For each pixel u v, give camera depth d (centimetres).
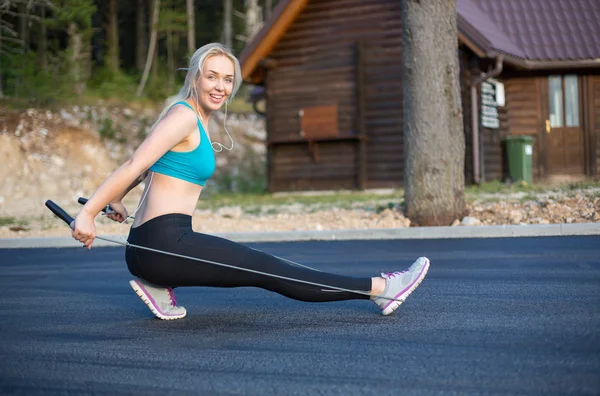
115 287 533
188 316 381
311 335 317
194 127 326
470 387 225
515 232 831
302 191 1576
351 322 345
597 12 1627
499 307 373
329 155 1554
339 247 773
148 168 328
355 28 1531
